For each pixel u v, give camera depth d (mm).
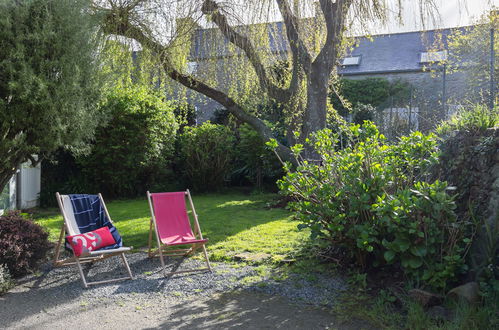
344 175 4539
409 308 3652
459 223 3988
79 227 5434
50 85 5594
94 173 11953
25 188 10773
